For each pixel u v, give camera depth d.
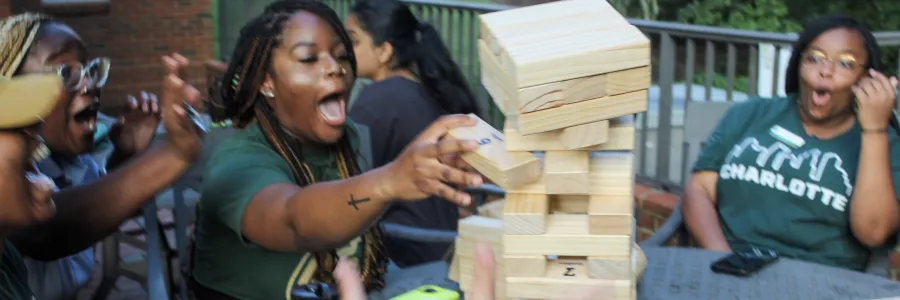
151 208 2.70
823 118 2.68
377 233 2.17
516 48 1.41
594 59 1.37
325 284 1.91
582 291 1.52
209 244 2.07
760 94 3.51
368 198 1.54
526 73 1.35
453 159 1.53
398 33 3.30
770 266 2.29
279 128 1.99
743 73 6.57
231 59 2.02
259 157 1.93
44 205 1.45
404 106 3.19
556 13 1.58
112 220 1.89
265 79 1.96
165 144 1.88
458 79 3.36
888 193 2.56
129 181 1.86
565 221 1.55
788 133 2.77
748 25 7.83
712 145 2.93
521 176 1.46
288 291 2.01
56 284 2.56
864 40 2.61
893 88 2.52
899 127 2.69
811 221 2.70
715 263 2.28
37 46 1.77
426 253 3.16
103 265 3.53
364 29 3.31
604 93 1.40
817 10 8.27
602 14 1.54
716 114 3.57
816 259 2.70
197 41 7.41
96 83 1.89
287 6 1.97
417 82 3.31
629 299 1.52
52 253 1.95
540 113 1.39
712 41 3.68
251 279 2.03
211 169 1.94
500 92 1.49
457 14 4.75
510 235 1.53
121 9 7.14
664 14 8.35
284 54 1.92
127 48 7.23
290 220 1.69
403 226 2.92
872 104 2.52
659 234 2.97
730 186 2.85
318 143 2.06
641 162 4.14
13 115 1.30
